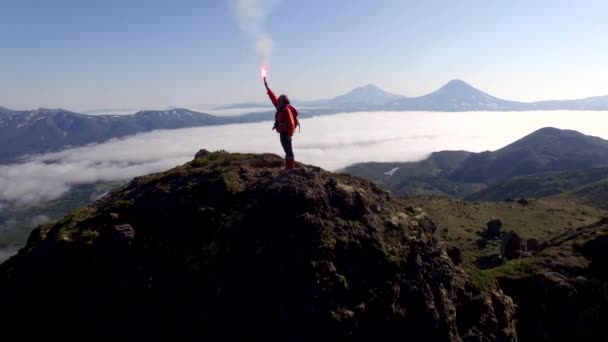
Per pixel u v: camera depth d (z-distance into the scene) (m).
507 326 20.83
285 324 14.73
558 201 108.69
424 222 20.55
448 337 17.14
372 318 15.83
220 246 16.03
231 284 15.27
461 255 22.23
